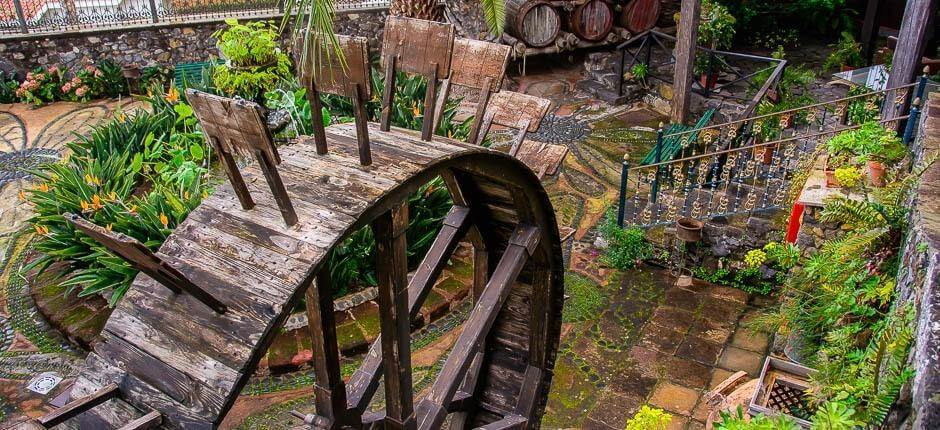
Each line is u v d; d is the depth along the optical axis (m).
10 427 2.41
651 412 3.74
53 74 11.03
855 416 3.06
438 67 3.22
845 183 5.24
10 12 11.02
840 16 13.16
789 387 4.21
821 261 4.47
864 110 7.77
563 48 11.71
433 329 6.07
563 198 8.23
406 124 7.75
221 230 2.76
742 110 9.59
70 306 6.08
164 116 8.25
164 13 11.58
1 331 6.01
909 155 5.27
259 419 5.12
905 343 2.92
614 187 8.43
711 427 4.29
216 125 2.55
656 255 6.93
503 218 4.04
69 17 11.09
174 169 7.32
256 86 8.28
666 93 10.60
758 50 12.75
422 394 5.36
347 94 2.88
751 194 6.86
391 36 3.39
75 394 2.63
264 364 5.44
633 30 12.09
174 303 2.64
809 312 4.66
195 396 2.48
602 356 5.80
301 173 2.97
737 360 5.71
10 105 10.91
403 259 3.20
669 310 6.34
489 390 4.61
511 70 12.04
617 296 6.54
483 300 3.78
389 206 2.90
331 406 3.27
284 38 11.87
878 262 4.17
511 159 3.46
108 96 11.30
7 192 8.27
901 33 7.58
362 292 6.18
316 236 2.63
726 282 6.71
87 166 7.18
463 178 3.78
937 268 2.94
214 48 11.77
